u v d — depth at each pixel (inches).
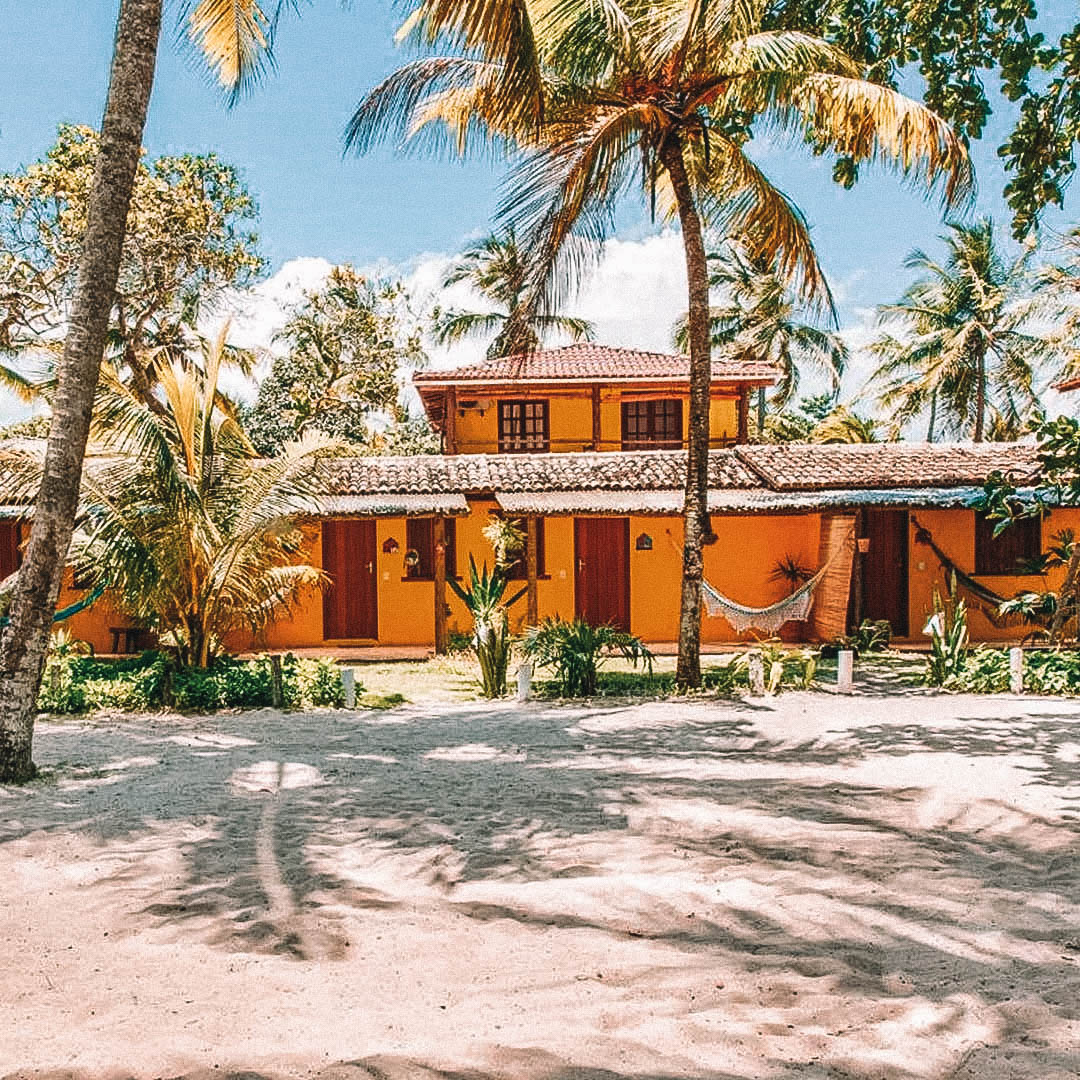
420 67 457.7
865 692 505.4
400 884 216.8
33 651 321.7
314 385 1334.9
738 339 1589.6
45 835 256.1
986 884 210.5
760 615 576.1
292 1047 138.9
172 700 481.1
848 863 226.2
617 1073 130.5
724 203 535.2
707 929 186.5
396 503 693.3
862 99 425.7
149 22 319.3
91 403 322.0
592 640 525.7
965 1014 147.3
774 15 475.5
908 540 762.2
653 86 472.1
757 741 382.3
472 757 359.9
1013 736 381.1
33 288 912.9
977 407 1423.5
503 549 660.7
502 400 963.3
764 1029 143.1
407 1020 148.3
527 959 173.0
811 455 791.7
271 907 200.7
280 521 512.1
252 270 987.9
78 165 916.6
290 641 764.6
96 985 162.6
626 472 763.4
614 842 246.5
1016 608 576.1
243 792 304.8
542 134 451.2
